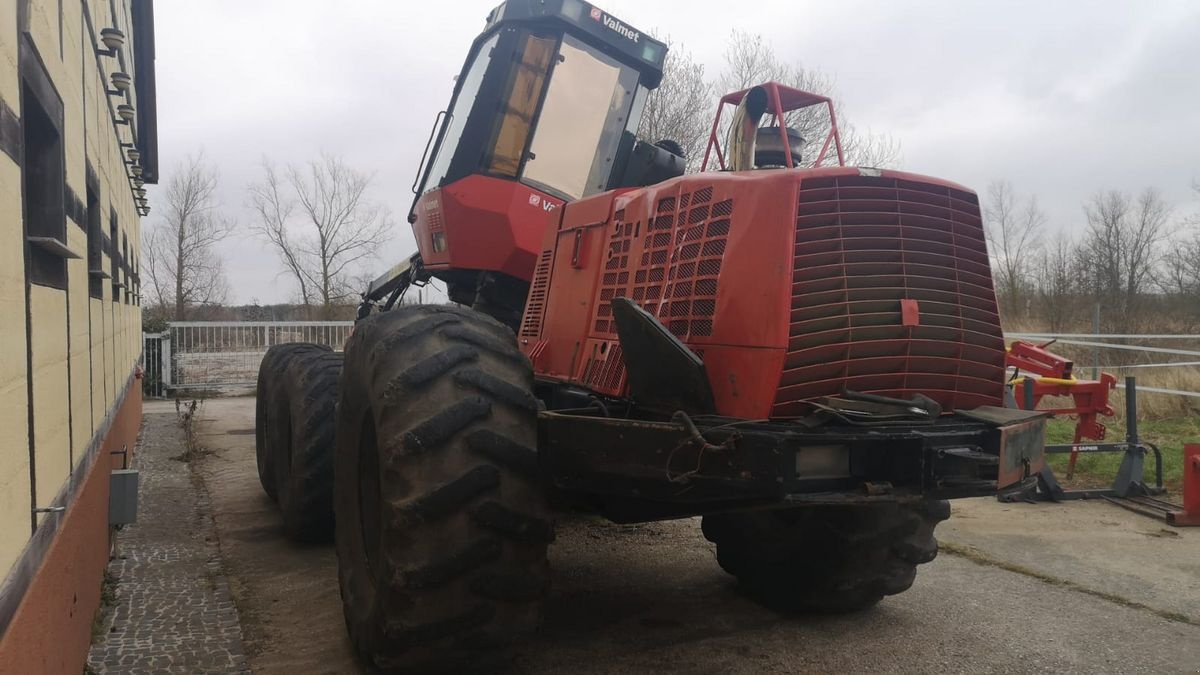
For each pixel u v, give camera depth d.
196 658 3.22
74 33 3.16
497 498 2.60
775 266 2.79
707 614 3.84
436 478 2.56
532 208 5.06
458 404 2.63
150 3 8.14
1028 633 3.61
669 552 4.85
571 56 5.12
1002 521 5.74
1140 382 10.94
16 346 1.92
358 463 3.17
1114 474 7.15
